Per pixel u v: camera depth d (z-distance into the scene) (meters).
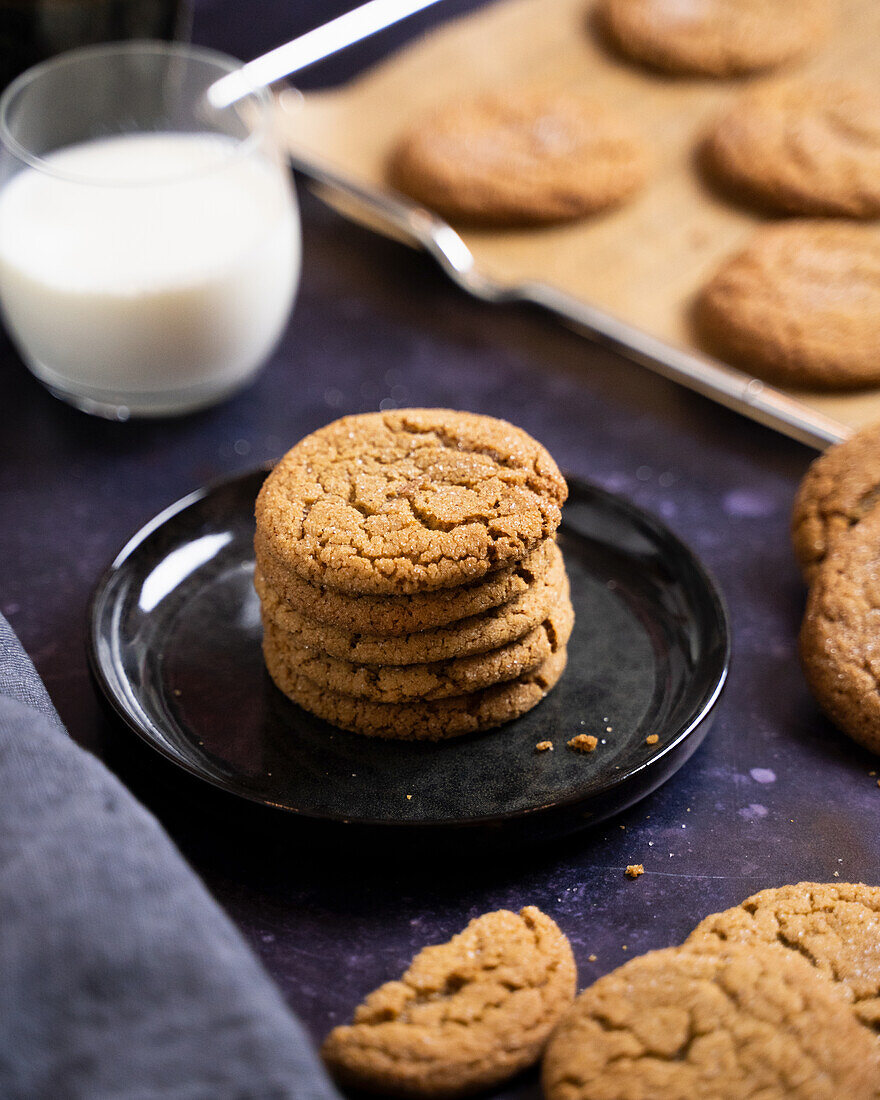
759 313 0.62
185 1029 0.40
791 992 0.42
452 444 0.50
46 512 0.57
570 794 0.47
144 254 0.57
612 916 0.47
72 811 0.43
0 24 0.63
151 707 0.50
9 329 0.60
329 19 0.78
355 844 0.46
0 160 0.58
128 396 0.60
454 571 0.47
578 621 0.53
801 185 0.68
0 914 0.41
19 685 0.48
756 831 0.49
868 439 0.56
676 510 0.58
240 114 0.60
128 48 0.59
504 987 0.43
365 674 0.49
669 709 0.50
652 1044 0.42
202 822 0.48
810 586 0.54
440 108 0.72
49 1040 0.39
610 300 0.65
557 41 0.77
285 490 0.49
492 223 0.68
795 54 0.75
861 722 0.50
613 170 0.69
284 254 0.59
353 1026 0.43
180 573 0.53
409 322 0.65
